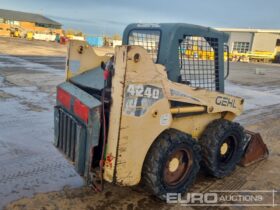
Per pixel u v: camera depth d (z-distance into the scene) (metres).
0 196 3.49
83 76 3.89
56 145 3.82
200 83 3.94
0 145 4.88
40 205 3.38
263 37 41.25
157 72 3.16
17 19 65.06
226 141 4.31
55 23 71.50
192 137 3.81
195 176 3.88
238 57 39.06
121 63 2.91
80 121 3.27
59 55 22.09
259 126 7.27
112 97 3.02
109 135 3.09
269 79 17.80
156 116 3.26
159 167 3.37
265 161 5.04
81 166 3.26
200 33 3.76
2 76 10.89
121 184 3.20
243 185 4.18
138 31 3.87
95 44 47.03
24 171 4.10
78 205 3.43
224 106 4.15
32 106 7.28
